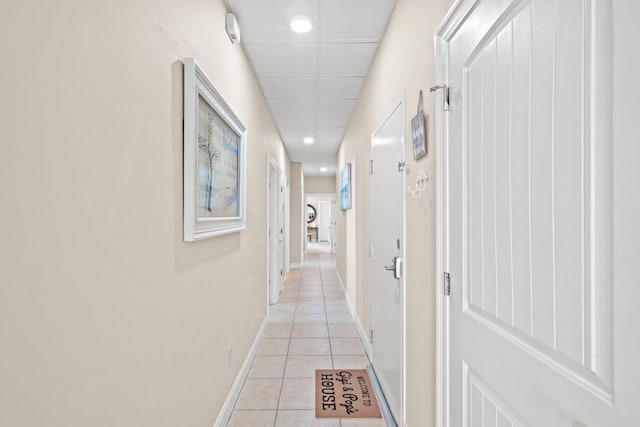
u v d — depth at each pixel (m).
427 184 1.53
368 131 3.09
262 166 3.62
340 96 3.72
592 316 0.65
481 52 1.05
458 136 1.21
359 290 3.69
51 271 0.71
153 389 1.16
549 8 0.75
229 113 2.03
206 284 1.71
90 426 0.83
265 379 2.66
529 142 0.83
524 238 0.85
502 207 0.94
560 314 0.73
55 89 0.72
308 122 4.71
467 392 1.15
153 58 1.15
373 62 2.85
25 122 0.65
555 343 0.74
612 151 0.61
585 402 0.66
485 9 1.02
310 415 2.18
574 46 0.68
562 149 0.72
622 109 0.58
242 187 2.46
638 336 0.55
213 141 1.74
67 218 0.76
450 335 1.28
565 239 0.71
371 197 2.90
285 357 3.08
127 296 1.00
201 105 1.55
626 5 0.57
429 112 1.50
